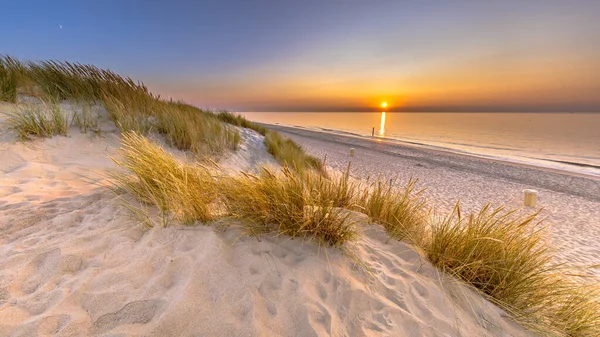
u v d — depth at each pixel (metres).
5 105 4.57
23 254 1.73
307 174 3.05
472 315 1.91
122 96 6.02
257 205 2.36
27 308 1.34
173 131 5.56
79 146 4.26
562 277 2.41
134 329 1.29
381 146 23.12
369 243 2.57
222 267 1.77
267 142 9.61
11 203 2.48
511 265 2.24
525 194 8.10
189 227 2.18
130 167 2.86
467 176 12.25
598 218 7.27
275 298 1.66
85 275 1.60
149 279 1.62
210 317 1.42
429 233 2.86
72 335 1.23
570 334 1.95
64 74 5.82
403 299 1.91
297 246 2.23
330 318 1.61
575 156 21.80
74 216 2.31
